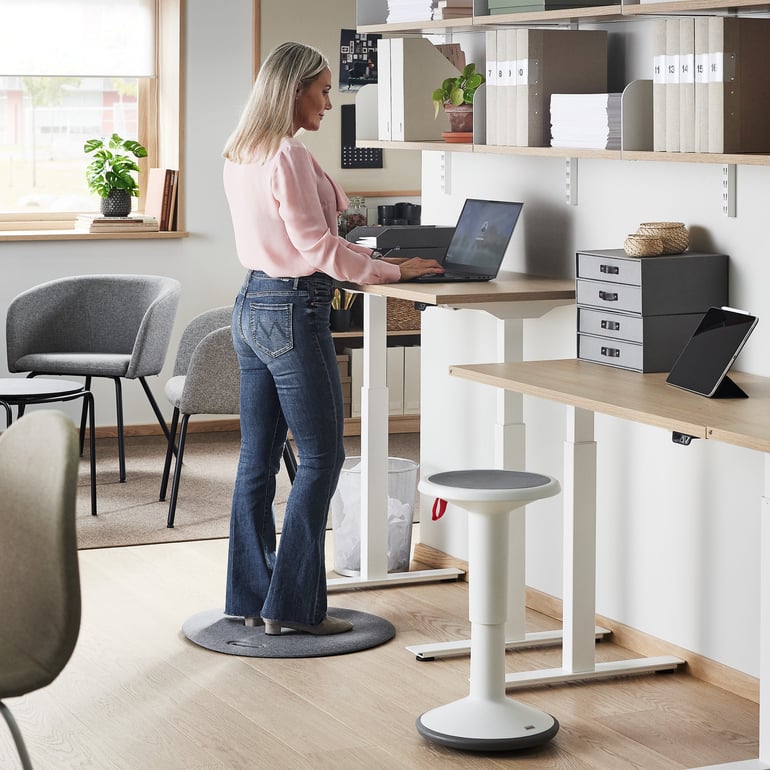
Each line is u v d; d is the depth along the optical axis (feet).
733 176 11.78
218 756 10.74
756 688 11.98
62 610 7.42
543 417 14.51
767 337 11.60
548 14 12.44
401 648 13.39
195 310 23.91
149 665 12.85
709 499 12.39
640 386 11.10
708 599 12.48
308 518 13.37
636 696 12.14
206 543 17.10
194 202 23.72
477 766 10.57
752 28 10.95
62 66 23.36
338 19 24.13
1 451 8.00
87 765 10.57
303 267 12.87
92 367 19.93
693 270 11.78
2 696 7.63
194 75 23.50
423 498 16.70
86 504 18.95
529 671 12.59
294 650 13.16
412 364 24.13
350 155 24.56
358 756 10.75
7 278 22.59
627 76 13.32
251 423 13.70
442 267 14.38
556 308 14.12
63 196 24.06
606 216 13.50
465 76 15.06
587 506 12.26
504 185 15.01
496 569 11.09
